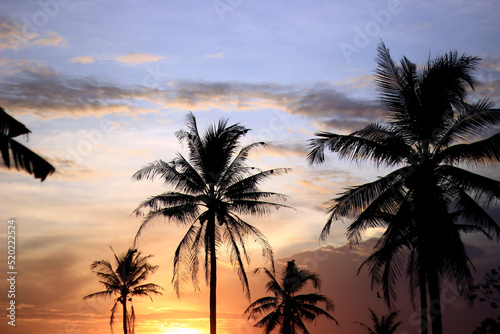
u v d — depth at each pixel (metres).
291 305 48.44
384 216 19.89
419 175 18.33
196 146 31.39
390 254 20.09
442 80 18.34
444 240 18.16
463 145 17.69
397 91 19.08
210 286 30.12
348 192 19.08
